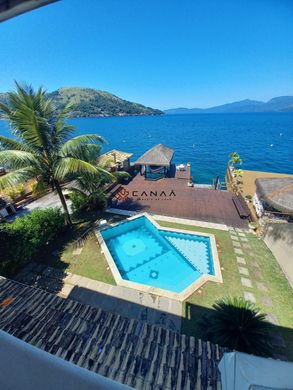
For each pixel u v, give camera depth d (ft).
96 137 39.83
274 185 47.67
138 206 53.62
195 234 41.55
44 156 38.65
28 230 34.50
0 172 59.21
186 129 301.22
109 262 34.40
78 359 16.05
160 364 15.97
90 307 20.34
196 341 17.99
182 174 78.43
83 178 40.93
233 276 31.45
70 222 44.86
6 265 30.32
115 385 3.06
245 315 22.75
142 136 237.86
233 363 14.37
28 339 17.33
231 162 96.99
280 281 30.53
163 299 27.99
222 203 54.13
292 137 211.00
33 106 33.96
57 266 34.04
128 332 18.22
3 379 3.43
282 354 21.63
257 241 39.37
